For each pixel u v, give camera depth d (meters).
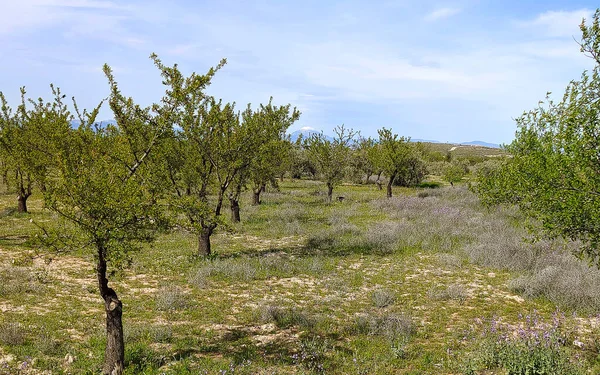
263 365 8.18
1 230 21.19
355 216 28.81
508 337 8.61
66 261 15.88
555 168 6.84
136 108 11.91
